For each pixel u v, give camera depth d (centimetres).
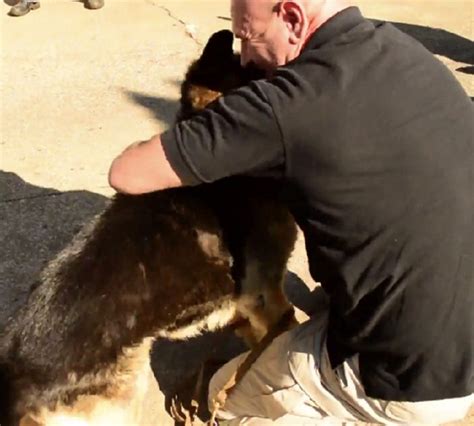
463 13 643
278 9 190
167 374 319
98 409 253
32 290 267
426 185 180
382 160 179
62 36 590
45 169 432
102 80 523
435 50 571
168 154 191
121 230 253
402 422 215
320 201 186
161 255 251
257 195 259
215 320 276
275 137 180
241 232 263
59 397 244
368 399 214
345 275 193
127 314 247
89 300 246
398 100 179
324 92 177
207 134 186
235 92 187
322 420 242
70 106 494
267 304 284
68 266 255
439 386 197
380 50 182
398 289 188
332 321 212
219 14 628
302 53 186
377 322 195
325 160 179
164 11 633
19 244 380
